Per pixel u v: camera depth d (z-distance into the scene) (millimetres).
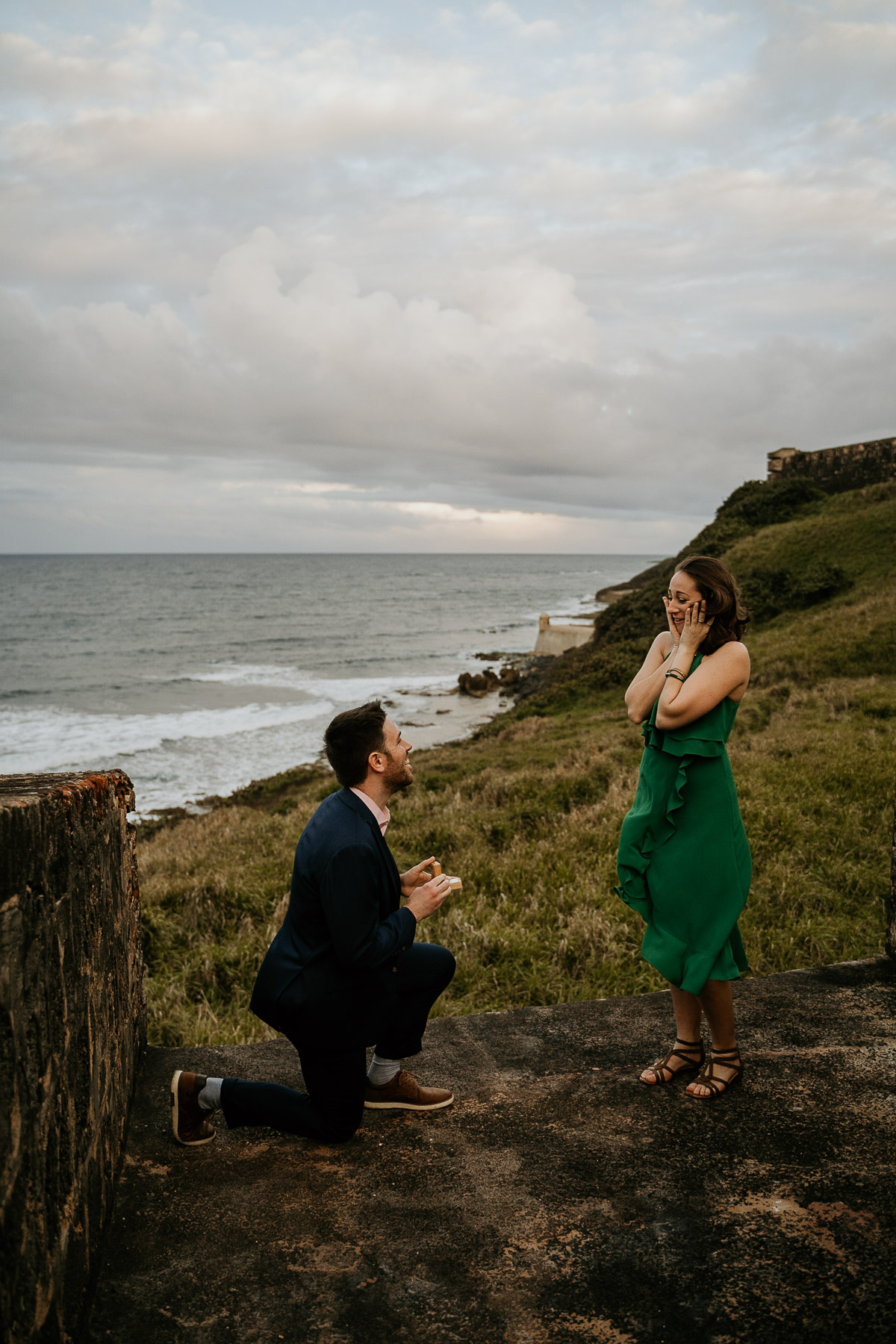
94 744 28906
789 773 8656
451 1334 1756
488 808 9656
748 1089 2678
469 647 64188
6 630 78312
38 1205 1467
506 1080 2811
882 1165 2287
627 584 110750
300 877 2314
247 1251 2010
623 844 2693
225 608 103562
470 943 5238
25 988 1455
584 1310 1815
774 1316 1787
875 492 33750
